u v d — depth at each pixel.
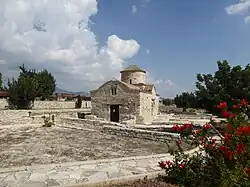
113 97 33.09
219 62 44.38
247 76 40.25
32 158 11.61
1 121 25.66
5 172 8.43
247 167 4.77
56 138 17.97
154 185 7.01
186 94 57.47
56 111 35.91
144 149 14.23
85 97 62.09
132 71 38.56
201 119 35.41
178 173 6.34
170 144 16.05
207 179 5.84
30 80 44.97
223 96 41.84
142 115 31.84
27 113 30.25
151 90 35.78
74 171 8.70
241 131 5.00
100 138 18.38
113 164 9.78
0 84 56.16
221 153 5.61
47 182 7.45
